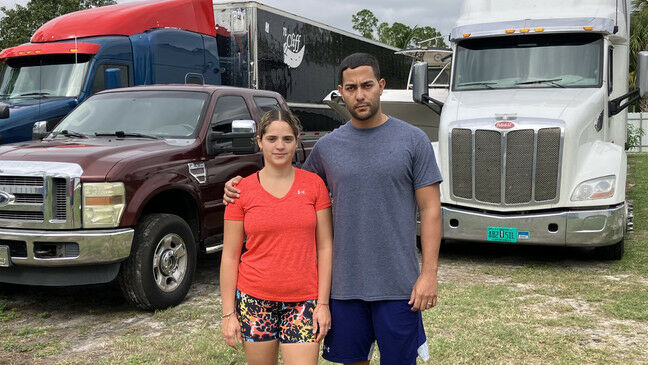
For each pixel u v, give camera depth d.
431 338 4.68
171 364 4.29
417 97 8.27
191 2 11.16
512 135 6.86
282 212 2.89
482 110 7.31
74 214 5.07
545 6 8.09
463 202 7.18
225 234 3.01
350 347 3.00
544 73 7.86
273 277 2.91
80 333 5.02
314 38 13.57
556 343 4.57
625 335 4.76
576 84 7.72
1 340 4.86
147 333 4.98
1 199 5.17
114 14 10.33
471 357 4.32
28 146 5.72
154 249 5.42
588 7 7.93
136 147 5.67
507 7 8.23
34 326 5.24
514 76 7.96
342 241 2.94
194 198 5.92
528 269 6.93
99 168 5.16
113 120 6.53
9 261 5.14
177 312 5.49
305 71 13.27
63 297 6.13
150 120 6.45
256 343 2.97
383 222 2.89
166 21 10.73
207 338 4.76
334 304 2.99
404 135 2.92
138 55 10.15
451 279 6.56
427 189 2.90
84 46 9.68
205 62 11.23
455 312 5.32
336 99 10.47
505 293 5.92
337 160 2.95
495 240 7.04
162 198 5.92
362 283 2.92
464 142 7.09
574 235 6.81
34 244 5.09
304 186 2.96
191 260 5.84
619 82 8.38
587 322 5.04
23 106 9.15
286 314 2.97
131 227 5.28
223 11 11.66
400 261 2.90
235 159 6.54
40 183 5.10
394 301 2.91
